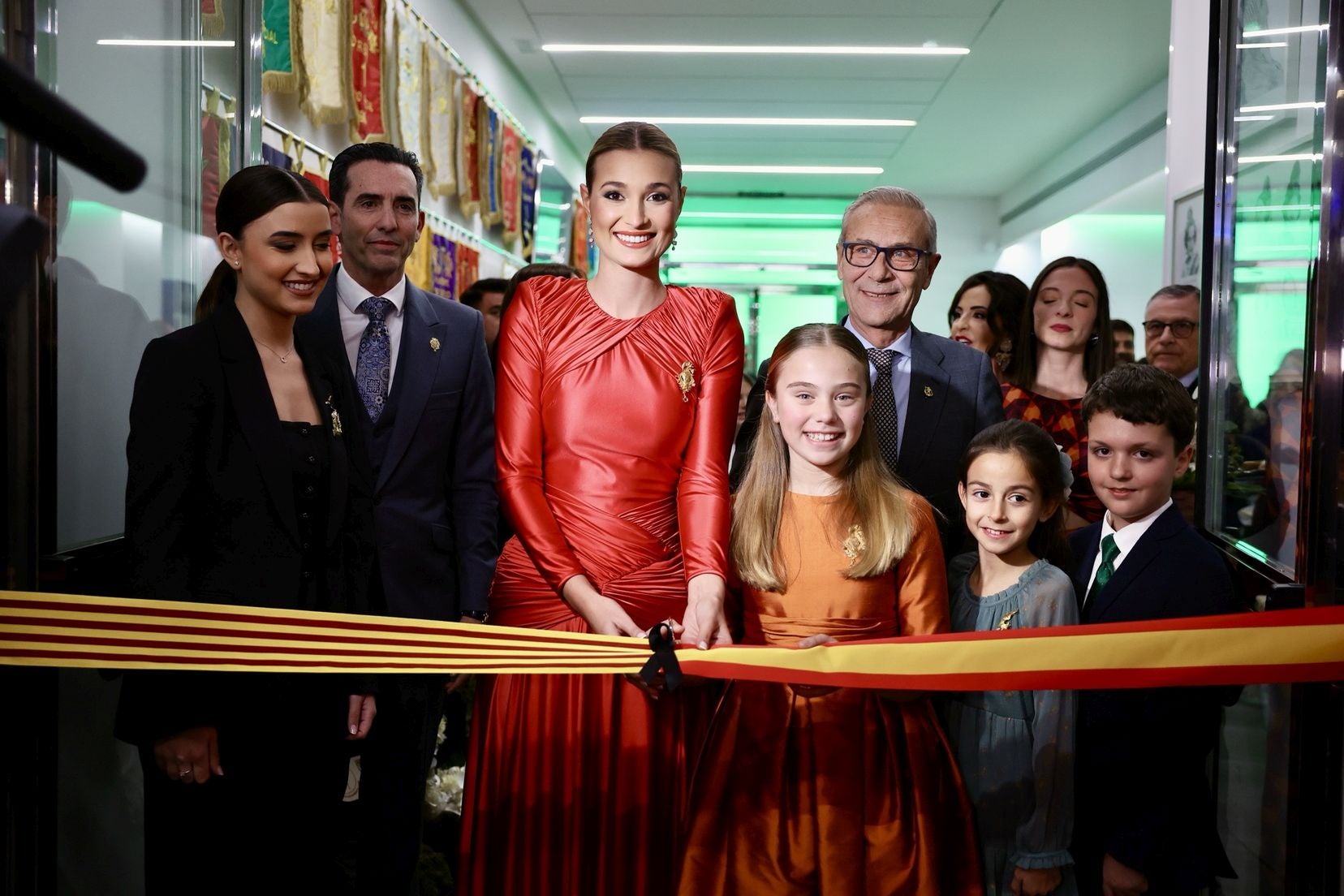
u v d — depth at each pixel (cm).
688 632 160
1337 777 142
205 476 158
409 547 203
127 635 136
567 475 174
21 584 148
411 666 145
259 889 170
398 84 467
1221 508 212
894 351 213
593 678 173
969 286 340
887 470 171
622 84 844
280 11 345
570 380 174
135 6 199
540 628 176
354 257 211
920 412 210
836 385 162
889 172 1207
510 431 175
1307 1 160
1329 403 140
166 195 214
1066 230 1112
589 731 173
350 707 189
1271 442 176
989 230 1359
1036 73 798
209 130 235
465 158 598
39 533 151
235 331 161
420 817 209
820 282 1501
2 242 44
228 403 160
